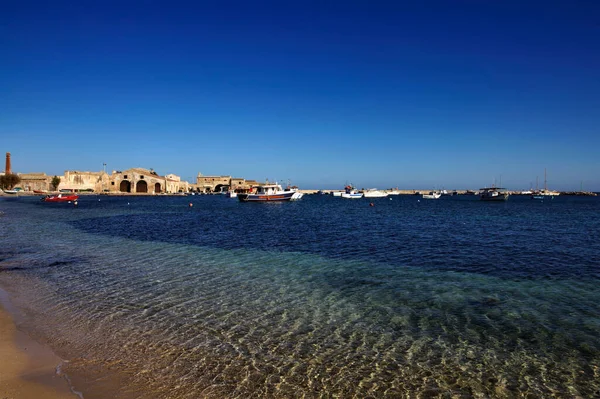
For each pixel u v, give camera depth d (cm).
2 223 3825
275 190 9588
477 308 1119
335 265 1702
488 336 921
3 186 13775
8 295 1231
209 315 1055
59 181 15588
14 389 647
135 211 6025
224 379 711
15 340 866
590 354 829
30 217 4625
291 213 5556
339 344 873
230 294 1256
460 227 3334
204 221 4106
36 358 775
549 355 825
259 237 2664
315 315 1059
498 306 1135
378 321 1015
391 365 779
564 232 2939
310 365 773
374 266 1678
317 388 689
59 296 1225
